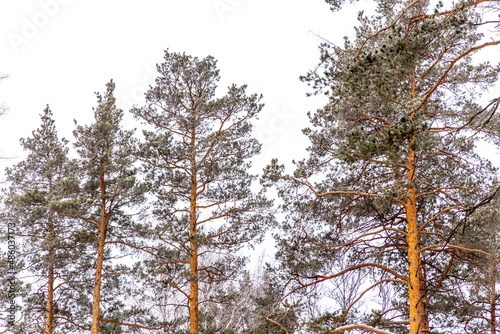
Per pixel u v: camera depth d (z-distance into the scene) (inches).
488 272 411.2
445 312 471.2
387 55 355.3
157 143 684.7
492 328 445.7
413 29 345.1
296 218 492.4
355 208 490.0
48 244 660.7
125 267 718.5
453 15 311.9
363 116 452.1
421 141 365.7
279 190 497.4
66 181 687.7
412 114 367.2
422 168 482.6
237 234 687.7
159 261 669.3
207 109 711.1
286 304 468.4
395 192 408.8
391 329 481.1
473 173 460.8
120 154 715.4
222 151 689.0
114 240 729.6
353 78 389.4
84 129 722.8
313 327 419.2
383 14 487.2
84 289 727.1
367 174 496.4
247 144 703.7
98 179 732.7
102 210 703.7
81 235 701.3
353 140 385.4
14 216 714.8
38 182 788.6
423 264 463.2
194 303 645.3
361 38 483.2
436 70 469.1
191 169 671.1
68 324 711.7
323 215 495.2
